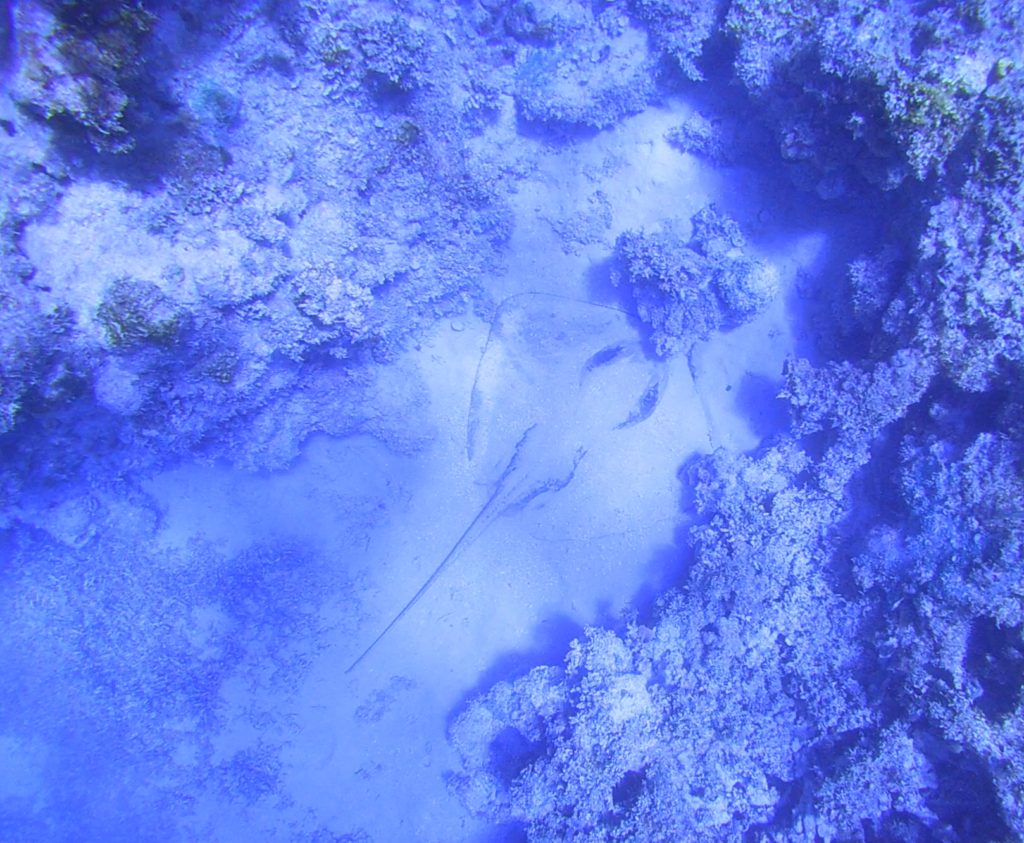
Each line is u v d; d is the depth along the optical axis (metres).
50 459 7.71
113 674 10.16
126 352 5.96
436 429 10.02
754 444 9.05
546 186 8.82
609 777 7.03
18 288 5.38
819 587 7.47
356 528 10.38
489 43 7.63
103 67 4.62
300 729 10.26
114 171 5.48
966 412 6.38
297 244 6.85
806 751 7.07
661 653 7.71
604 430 9.30
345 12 5.97
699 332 8.70
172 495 9.86
